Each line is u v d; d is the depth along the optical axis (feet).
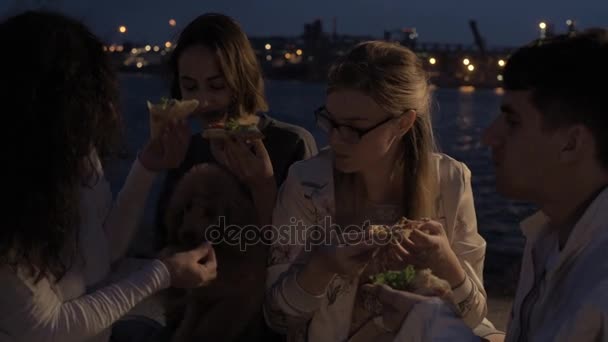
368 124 7.49
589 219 4.80
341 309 7.83
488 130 5.35
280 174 10.27
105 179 7.20
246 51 10.41
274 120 10.74
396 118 7.52
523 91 5.02
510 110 5.13
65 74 5.98
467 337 5.60
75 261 6.51
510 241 42.75
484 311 7.97
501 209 62.54
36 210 5.83
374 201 8.36
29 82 5.87
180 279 7.01
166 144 8.06
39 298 6.03
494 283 17.37
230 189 8.14
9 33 6.05
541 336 4.91
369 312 7.85
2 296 5.96
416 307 5.83
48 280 6.11
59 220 6.01
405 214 8.20
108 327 7.12
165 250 8.00
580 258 4.83
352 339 7.99
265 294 8.21
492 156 5.42
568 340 4.55
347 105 7.45
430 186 8.14
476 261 8.30
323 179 8.15
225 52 10.09
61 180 5.99
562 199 5.12
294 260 8.13
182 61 10.27
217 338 8.18
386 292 6.23
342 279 7.77
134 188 8.06
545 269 5.39
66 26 6.20
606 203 4.74
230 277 8.03
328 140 7.84
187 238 7.89
